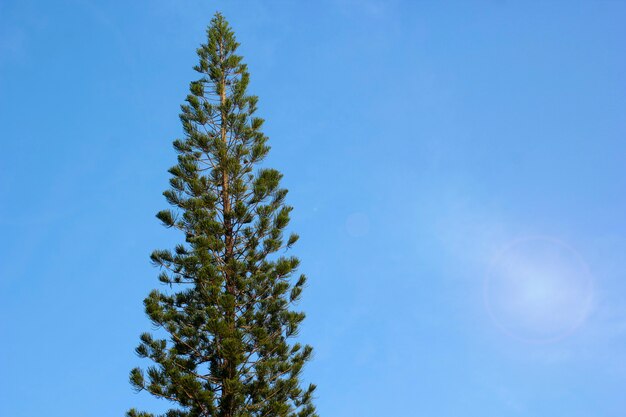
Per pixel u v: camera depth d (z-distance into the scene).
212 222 18.56
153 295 18.17
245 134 21.27
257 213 19.30
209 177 20.06
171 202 19.64
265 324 18.12
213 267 17.73
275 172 20.09
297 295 18.84
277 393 17.41
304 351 18.58
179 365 17.55
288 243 19.72
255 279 18.19
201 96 22.11
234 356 16.61
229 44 23.41
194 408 16.73
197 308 18.41
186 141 20.86
